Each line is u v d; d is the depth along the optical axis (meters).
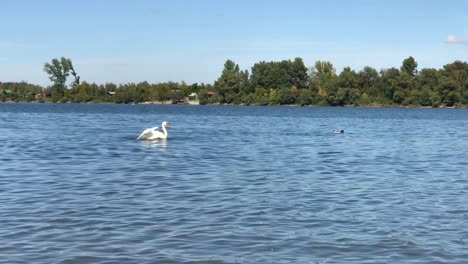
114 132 55.91
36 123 72.12
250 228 16.53
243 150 39.19
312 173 27.91
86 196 20.80
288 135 56.59
